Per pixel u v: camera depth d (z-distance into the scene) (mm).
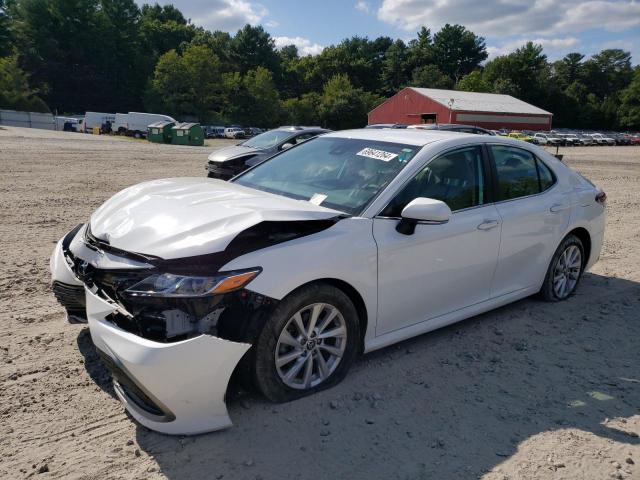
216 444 2836
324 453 2811
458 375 3688
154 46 117125
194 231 2994
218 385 2795
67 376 3449
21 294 4816
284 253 3033
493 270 4289
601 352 4156
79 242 3449
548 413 3283
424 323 3883
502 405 3348
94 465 2650
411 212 3404
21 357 3656
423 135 4344
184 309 2760
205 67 85375
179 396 2721
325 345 3322
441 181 3957
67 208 9078
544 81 99250
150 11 135375
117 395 3135
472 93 67000
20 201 9477
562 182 5035
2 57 89938
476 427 3102
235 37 120062
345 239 3293
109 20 99562
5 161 16375
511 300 4598
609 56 125188
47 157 18516
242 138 62344
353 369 3684
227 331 2902
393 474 2678
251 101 88812
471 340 4250
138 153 23016
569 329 4555
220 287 2783
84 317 3641
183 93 87062
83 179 13031
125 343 2734
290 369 3172
